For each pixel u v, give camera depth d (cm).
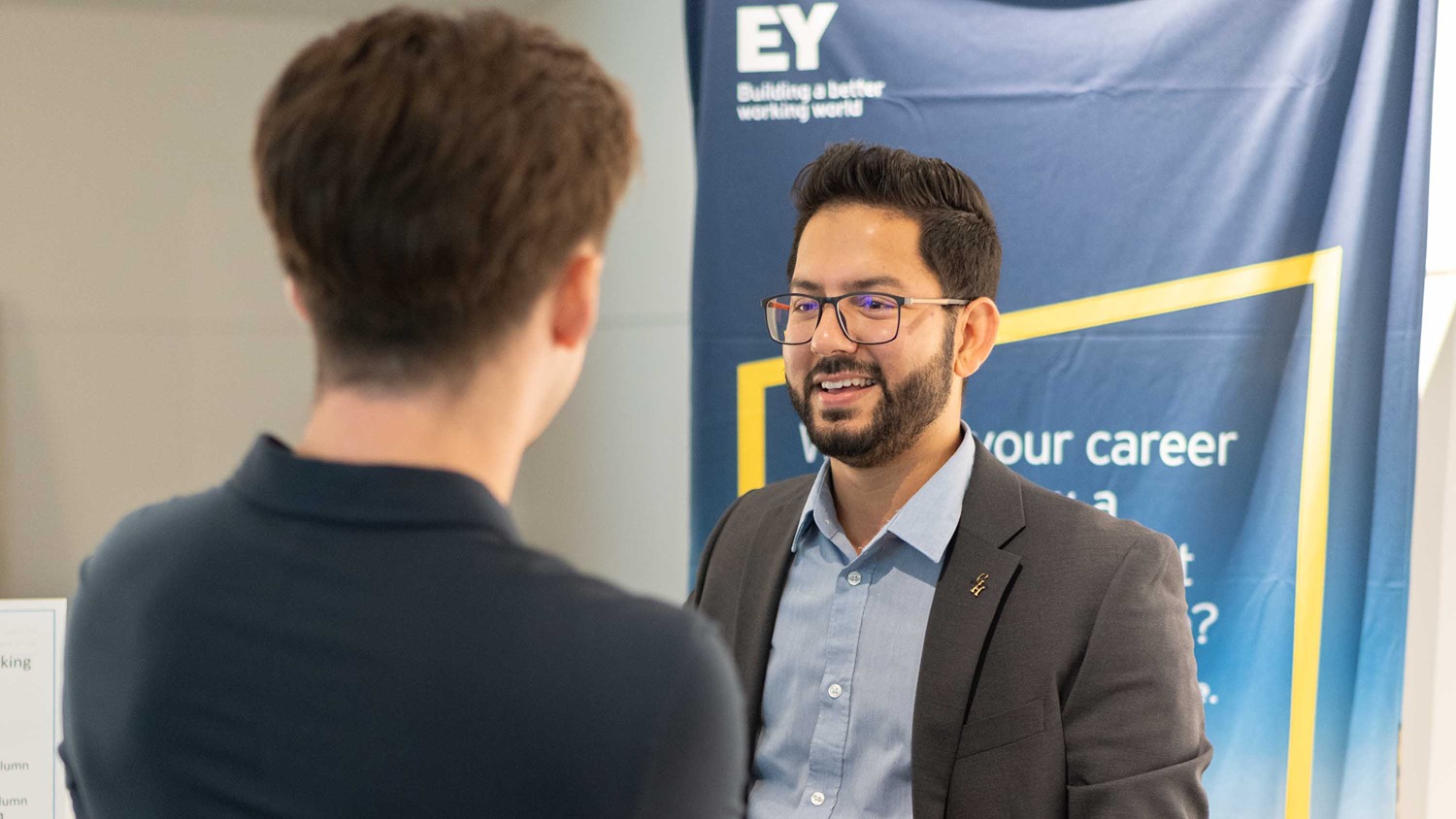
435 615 52
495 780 50
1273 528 215
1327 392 212
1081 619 121
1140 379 218
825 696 130
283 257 57
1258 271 213
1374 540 211
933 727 120
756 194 225
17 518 250
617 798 50
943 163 133
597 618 53
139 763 56
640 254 259
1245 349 214
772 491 155
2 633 213
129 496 254
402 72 54
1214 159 213
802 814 128
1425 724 222
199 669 55
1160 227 216
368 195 53
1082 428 221
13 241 248
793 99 223
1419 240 207
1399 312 209
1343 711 213
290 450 60
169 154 252
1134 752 115
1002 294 221
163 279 253
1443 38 217
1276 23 210
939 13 220
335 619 53
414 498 55
